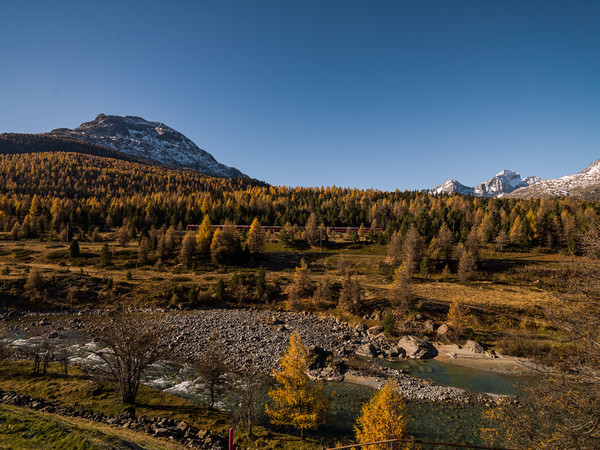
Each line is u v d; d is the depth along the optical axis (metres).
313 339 62.28
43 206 175.25
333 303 83.00
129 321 34.25
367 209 196.12
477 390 44.81
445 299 80.69
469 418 36.91
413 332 67.44
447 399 41.72
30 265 97.38
